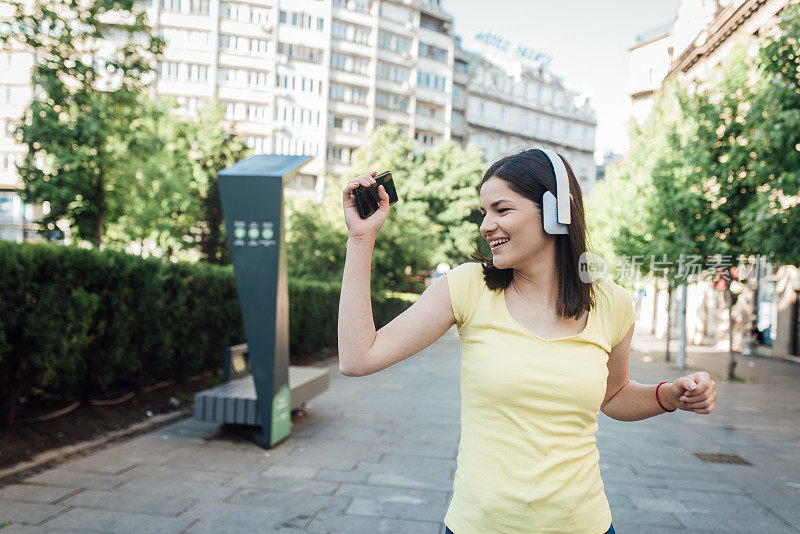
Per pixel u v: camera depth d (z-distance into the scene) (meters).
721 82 12.20
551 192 1.26
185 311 7.69
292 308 13.33
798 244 8.55
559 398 1.21
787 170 8.80
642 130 15.89
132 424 6.13
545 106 68.75
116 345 6.27
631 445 6.21
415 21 57.12
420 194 37.22
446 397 8.94
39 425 5.36
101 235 11.51
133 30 11.20
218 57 49.09
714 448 6.23
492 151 65.44
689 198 11.55
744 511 4.21
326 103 51.78
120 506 3.80
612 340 1.39
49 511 3.65
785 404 9.73
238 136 23.14
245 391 5.94
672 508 4.23
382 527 3.65
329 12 51.81
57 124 10.58
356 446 5.66
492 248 1.29
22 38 10.66
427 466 5.03
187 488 4.22
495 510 1.21
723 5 19.23
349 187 1.28
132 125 11.92
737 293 13.02
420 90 57.72
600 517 1.26
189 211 19.55
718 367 15.77
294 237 21.34
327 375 7.56
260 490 4.26
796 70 8.73
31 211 40.69
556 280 1.31
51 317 5.21
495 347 1.26
